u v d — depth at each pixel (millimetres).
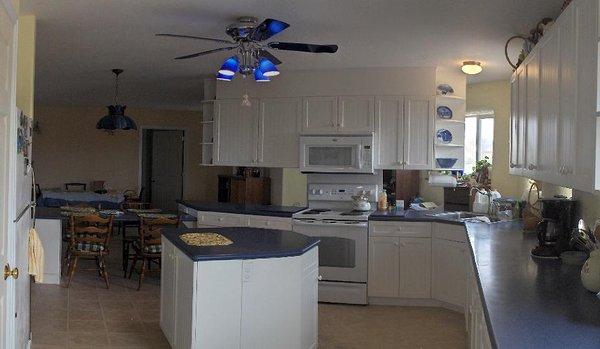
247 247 3613
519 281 2695
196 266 3326
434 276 5340
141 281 5770
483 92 6551
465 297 4918
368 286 5422
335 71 5922
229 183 9391
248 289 3455
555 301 2314
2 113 2299
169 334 4031
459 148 5906
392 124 5793
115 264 7020
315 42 4660
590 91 1988
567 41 2373
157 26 4289
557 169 2566
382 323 4809
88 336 4297
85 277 6266
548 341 1784
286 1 3588
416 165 5754
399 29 4211
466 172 7090
